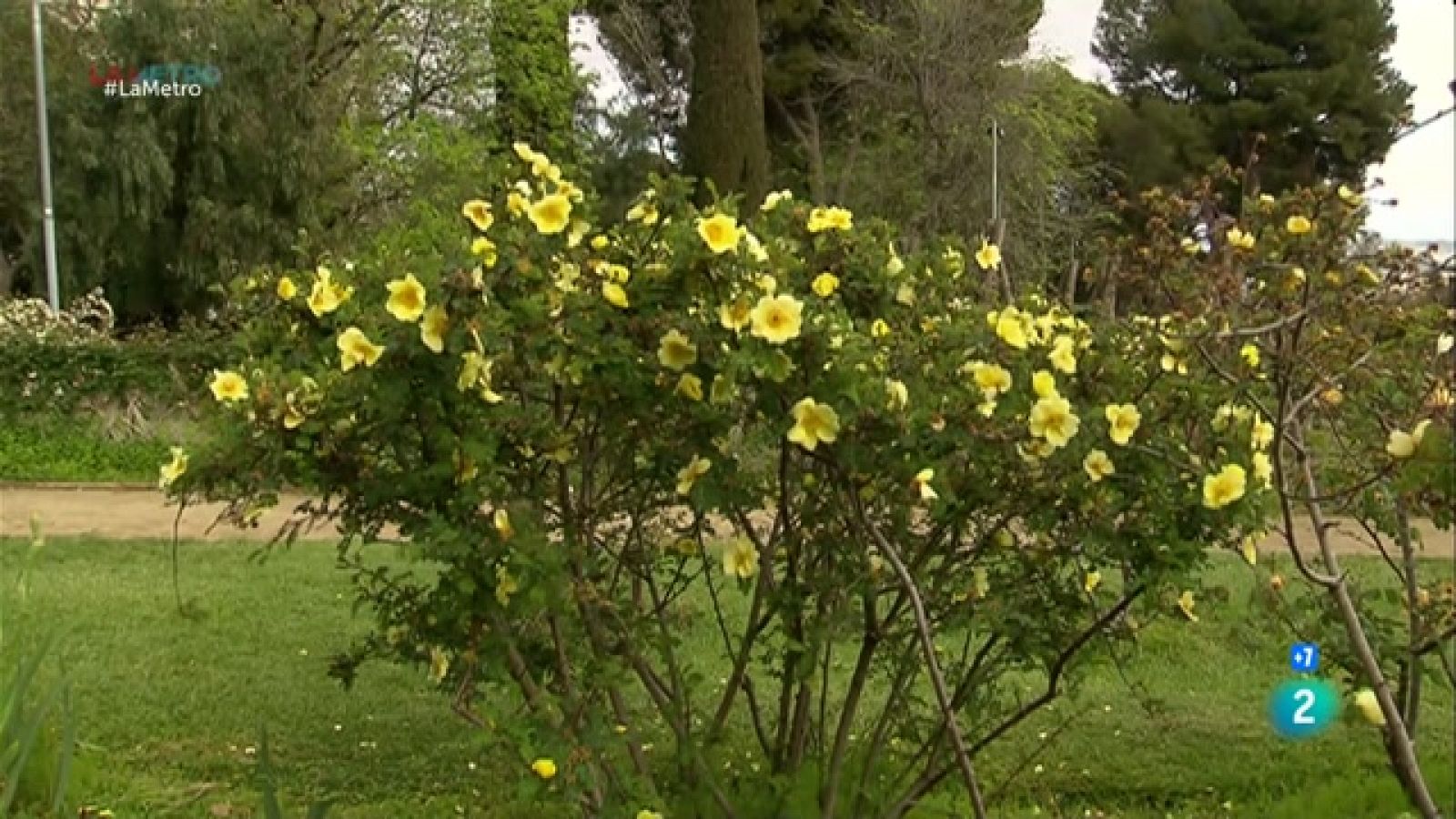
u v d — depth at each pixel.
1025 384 2.79
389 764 4.50
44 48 16.83
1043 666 3.30
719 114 13.31
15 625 4.19
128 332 15.47
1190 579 3.66
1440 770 4.19
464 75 19.16
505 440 2.68
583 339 2.62
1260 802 4.28
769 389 2.64
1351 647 3.01
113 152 15.62
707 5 13.31
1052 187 22.06
